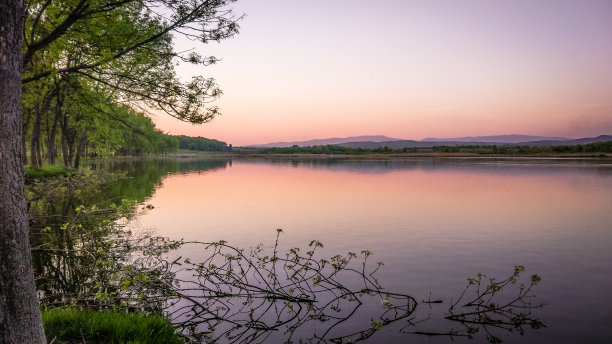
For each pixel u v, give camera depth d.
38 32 10.67
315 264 11.41
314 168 74.12
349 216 19.78
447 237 14.95
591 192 30.02
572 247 13.36
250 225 17.25
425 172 56.75
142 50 10.73
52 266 10.30
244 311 7.87
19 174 3.30
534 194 29.03
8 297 3.24
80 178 30.25
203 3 9.63
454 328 7.18
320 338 6.72
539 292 9.07
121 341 4.75
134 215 19.56
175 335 5.59
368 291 8.70
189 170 65.31
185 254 12.18
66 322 5.28
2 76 3.09
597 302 8.44
